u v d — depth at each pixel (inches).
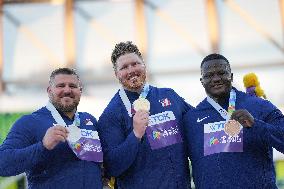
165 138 150.2
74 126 143.9
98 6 534.3
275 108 145.2
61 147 141.4
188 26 525.7
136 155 147.9
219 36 519.5
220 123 147.3
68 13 530.6
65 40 526.0
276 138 137.3
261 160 142.5
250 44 512.7
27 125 143.0
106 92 500.4
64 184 139.1
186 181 150.5
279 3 520.1
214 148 144.2
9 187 313.1
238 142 141.6
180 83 504.4
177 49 520.1
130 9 531.2
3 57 519.5
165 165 147.8
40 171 141.1
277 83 491.5
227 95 151.9
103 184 158.4
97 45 524.4
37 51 525.0
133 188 148.4
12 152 132.6
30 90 508.4
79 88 152.2
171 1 534.3
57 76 149.6
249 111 145.3
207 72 149.8
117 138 150.6
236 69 506.0
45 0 532.4
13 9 532.1
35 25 531.5
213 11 525.7
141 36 523.5
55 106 150.0
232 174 139.9
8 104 402.6
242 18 521.7
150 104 155.5
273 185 142.5
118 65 155.0
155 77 510.6
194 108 156.7
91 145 146.9
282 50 506.6
